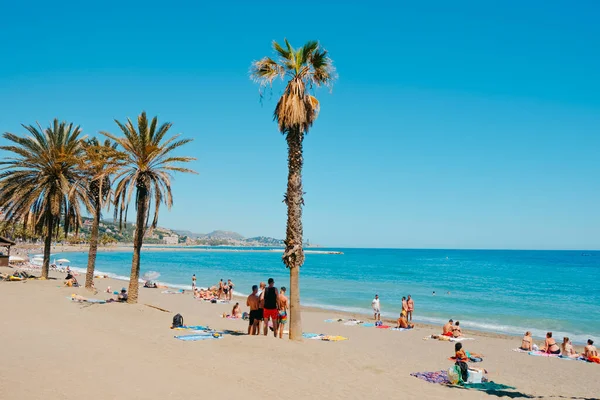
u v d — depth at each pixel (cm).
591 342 1744
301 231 1537
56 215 3062
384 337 2080
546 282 6200
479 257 18600
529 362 1659
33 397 698
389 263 12925
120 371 899
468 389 1077
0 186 2755
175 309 2791
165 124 2288
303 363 1138
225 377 927
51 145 2938
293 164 1533
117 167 2175
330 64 1571
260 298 1530
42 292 2420
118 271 7456
